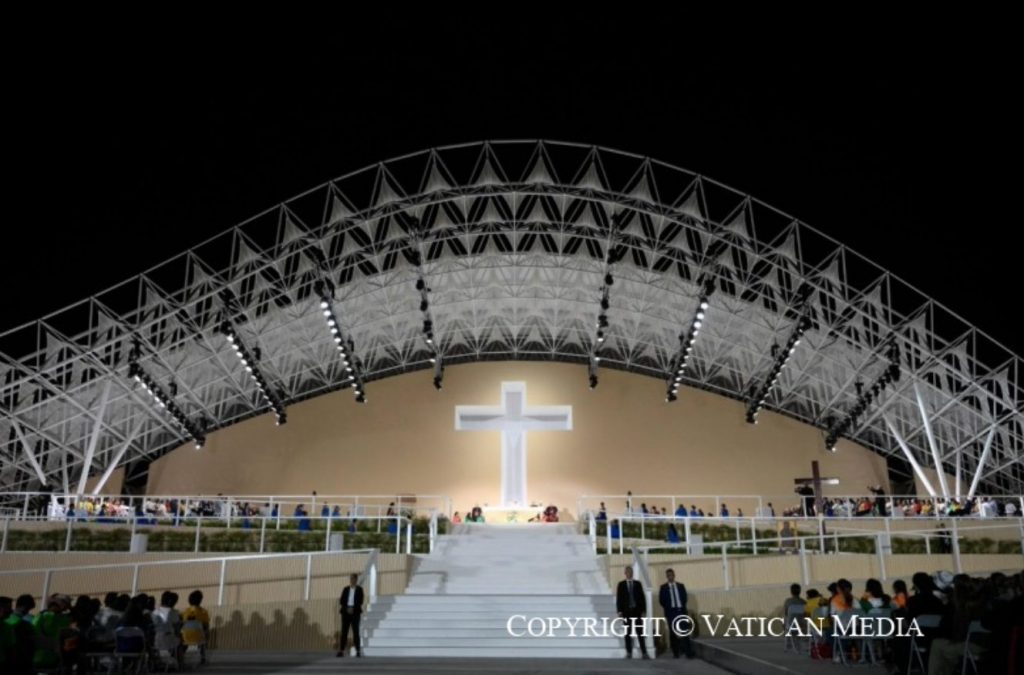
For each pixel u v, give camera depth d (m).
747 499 46.16
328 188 35.38
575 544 27.80
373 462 46.91
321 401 48.25
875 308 38.28
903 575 23.00
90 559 23.33
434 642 16.78
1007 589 10.98
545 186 36.03
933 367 38.81
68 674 11.98
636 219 36.91
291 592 21.67
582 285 42.97
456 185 36.06
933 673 9.71
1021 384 40.34
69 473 44.78
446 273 41.06
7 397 38.56
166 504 39.59
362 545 26.91
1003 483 44.53
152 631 13.03
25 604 12.72
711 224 36.19
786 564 22.28
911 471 48.00
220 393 46.47
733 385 48.38
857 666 11.72
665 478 46.50
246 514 37.94
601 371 48.56
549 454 47.03
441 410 47.81
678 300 42.50
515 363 48.66
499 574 23.50
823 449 47.12
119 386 40.16
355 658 15.48
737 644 15.61
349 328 43.97
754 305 40.25
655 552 26.20
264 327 40.69
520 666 13.84
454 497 46.22
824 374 44.31
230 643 18.30
